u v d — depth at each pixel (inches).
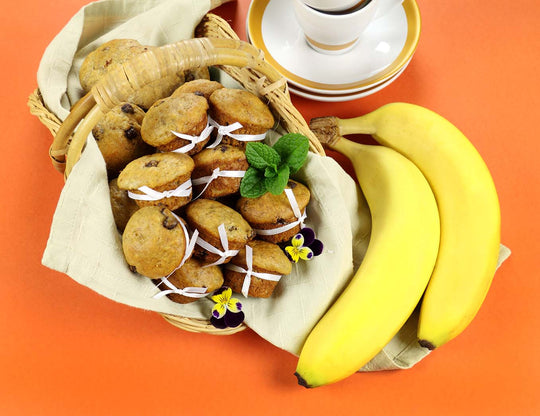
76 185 22.8
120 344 26.3
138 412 25.7
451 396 25.9
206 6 26.8
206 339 26.4
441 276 25.2
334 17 24.8
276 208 24.3
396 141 26.8
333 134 27.0
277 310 24.9
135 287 23.5
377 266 24.8
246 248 24.0
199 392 25.9
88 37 27.1
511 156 28.3
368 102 28.9
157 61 21.9
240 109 24.4
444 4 29.9
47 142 28.3
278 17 27.6
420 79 29.1
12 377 25.9
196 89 24.9
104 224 23.3
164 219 23.0
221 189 24.5
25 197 27.7
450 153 26.1
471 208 25.5
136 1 26.8
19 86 28.8
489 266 24.9
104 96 21.8
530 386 26.0
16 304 26.6
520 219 27.6
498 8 29.9
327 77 27.0
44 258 22.8
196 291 23.9
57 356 26.1
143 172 23.3
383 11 26.9
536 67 29.2
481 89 29.0
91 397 25.8
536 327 26.6
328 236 25.1
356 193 26.7
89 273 23.0
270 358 26.2
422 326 24.8
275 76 24.7
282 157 24.6
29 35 29.3
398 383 26.0
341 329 24.0
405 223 25.2
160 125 23.6
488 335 26.5
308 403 25.8
